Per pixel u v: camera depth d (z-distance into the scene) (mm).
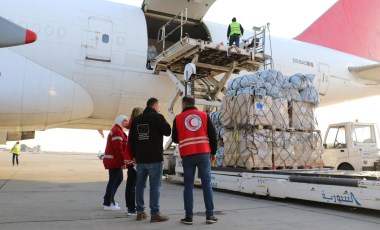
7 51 9383
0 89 9133
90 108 11039
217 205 6297
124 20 11156
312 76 9016
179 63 11055
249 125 7793
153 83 11391
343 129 11172
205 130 4848
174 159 11312
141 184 4844
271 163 7957
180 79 11672
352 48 19297
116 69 10742
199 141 4734
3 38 4316
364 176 5789
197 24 12836
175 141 4996
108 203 5547
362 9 19531
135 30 11180
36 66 9695
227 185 8180
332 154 11320
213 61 11094
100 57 10492
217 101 11008
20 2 9828
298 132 8523
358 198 5574
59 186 8961
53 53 9883
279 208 6070
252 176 7477
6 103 9305
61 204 5977
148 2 11461
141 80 11172
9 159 33969
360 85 16672
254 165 7711
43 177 11977
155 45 14219
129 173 5152
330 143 11539
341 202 5812
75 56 10156
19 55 9516
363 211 5922
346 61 16359
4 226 4137
